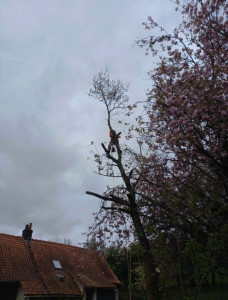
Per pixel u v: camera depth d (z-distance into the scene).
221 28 8.16
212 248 6.78
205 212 7.70
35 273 20.20
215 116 7.35
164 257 7.97
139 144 10.48
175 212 8.42
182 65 8.48
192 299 6.55
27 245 22.86
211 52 8.09
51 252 24.02
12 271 19.05
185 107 7.35
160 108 8.58
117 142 10.57
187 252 6.64
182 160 9.25
